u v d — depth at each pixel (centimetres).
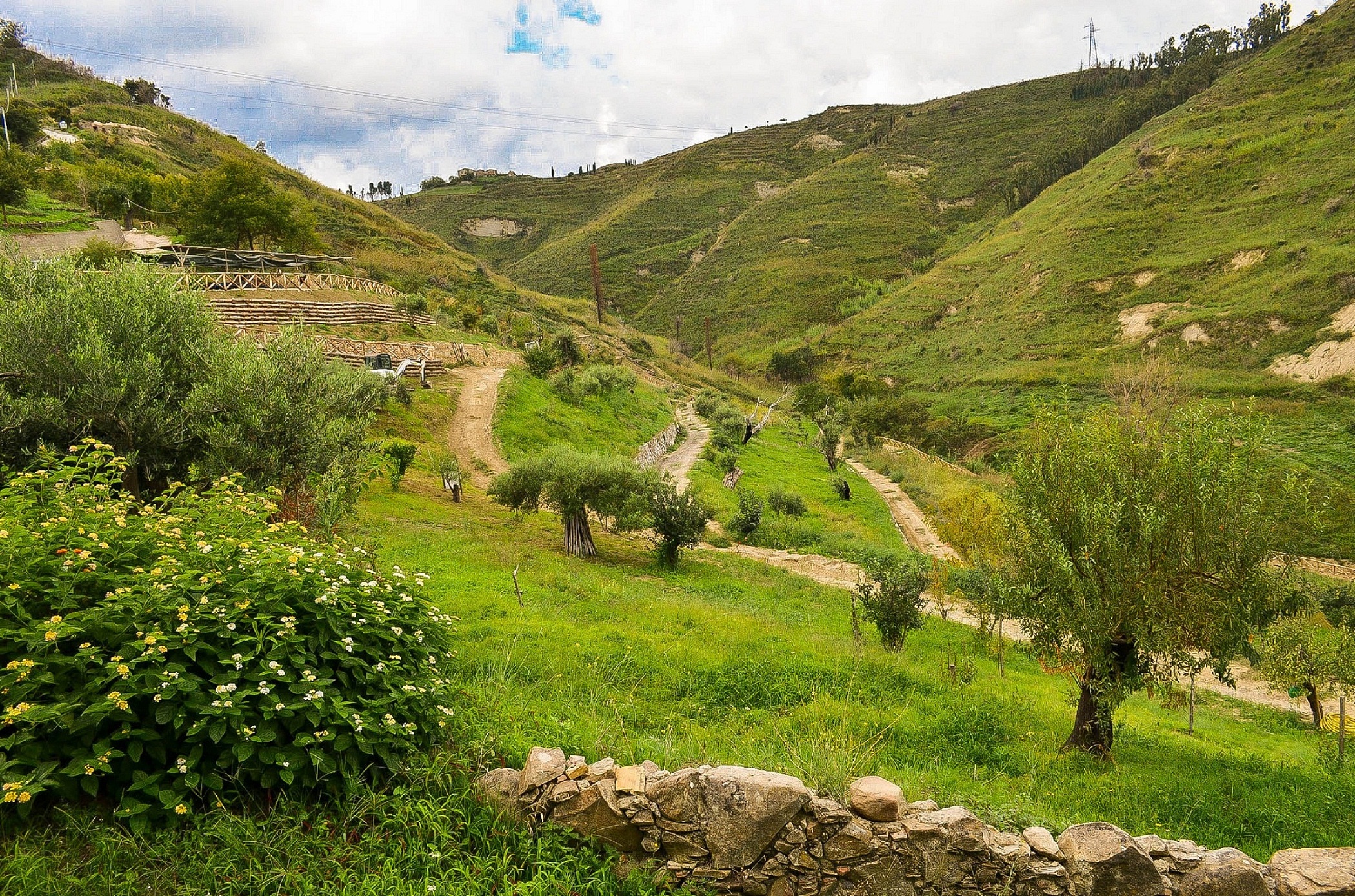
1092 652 945
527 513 2380
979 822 467
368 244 9600
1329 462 4959
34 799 390
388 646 532
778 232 17850
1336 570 3494
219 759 413
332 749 437
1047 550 983
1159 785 835
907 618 1541
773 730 821
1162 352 7619
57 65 12675
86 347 1074
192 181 6425
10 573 434
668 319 15825
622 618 1307
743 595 1981
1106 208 10869
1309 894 459
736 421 5747
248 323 4006
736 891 446
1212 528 915
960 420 7325
